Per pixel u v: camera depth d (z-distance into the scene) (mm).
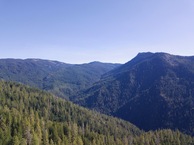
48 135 160375
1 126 144875
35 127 159000
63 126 178750
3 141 132625
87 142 171750
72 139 168000
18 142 131875
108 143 182750
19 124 150250
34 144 140250
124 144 187250
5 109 170500
